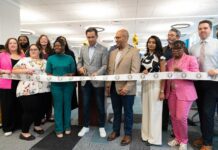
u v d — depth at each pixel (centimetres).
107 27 858
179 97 221
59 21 745
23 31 930
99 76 250
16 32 550
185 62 222
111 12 621
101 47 265
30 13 629
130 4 539
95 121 315
